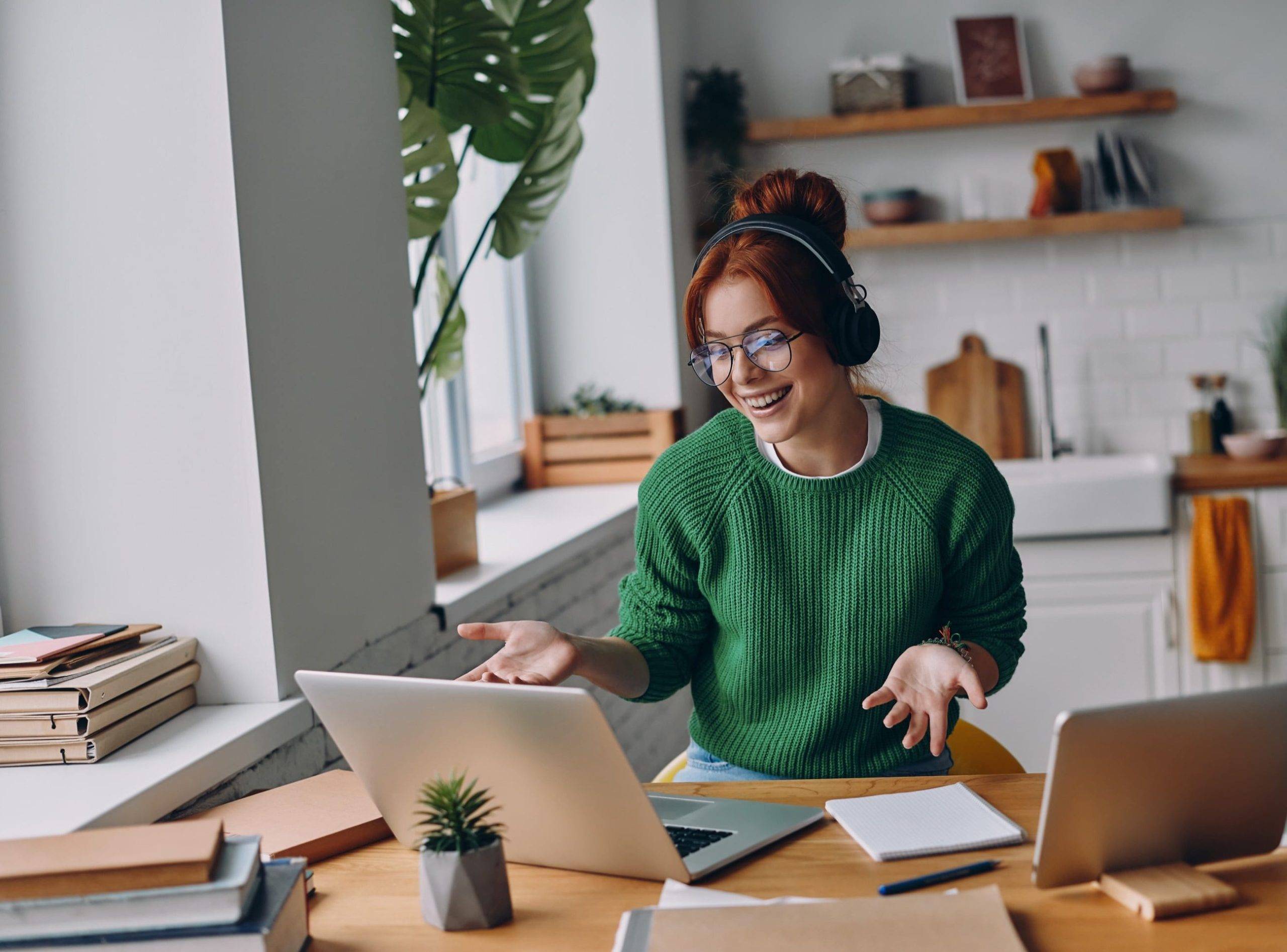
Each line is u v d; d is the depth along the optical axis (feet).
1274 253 13.01
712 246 4.78
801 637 5.24
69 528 5.33
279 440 5.35
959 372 13.52
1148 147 13.14
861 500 5.16
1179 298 13.19
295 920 3.40
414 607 6.68
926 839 3.94
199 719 5.08
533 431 12.05
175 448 5.23
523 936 3.50
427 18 7.43
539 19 8.59
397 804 4.17
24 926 3.11
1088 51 13.16
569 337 12.61
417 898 3.82
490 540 9.16
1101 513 11.48
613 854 3.83
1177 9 13.01
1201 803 3.51
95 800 4.11
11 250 5.25
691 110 13.17
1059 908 3.44
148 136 5.11
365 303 6.25
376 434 6.31
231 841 3.44
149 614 5.32
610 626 10.50
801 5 13.55
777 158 13.58
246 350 5.13
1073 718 3.22
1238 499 11.36
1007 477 12.87
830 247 4.65
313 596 5.60
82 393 5.26
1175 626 11.64
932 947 3.14
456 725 3.79
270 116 5.36
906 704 4.41
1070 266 13.32
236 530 5.23
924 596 5.14
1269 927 3.26
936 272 13.52
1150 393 13.32
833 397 5.08
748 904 3.48
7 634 5.37
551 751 3.66
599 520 9.89
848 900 3.44
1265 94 12.98
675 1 13.01
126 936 3.12
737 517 5.26
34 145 5.19
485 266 11.75
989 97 12.91
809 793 4.54
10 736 4.51
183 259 5.14
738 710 5.42
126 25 5.08
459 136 10.88
